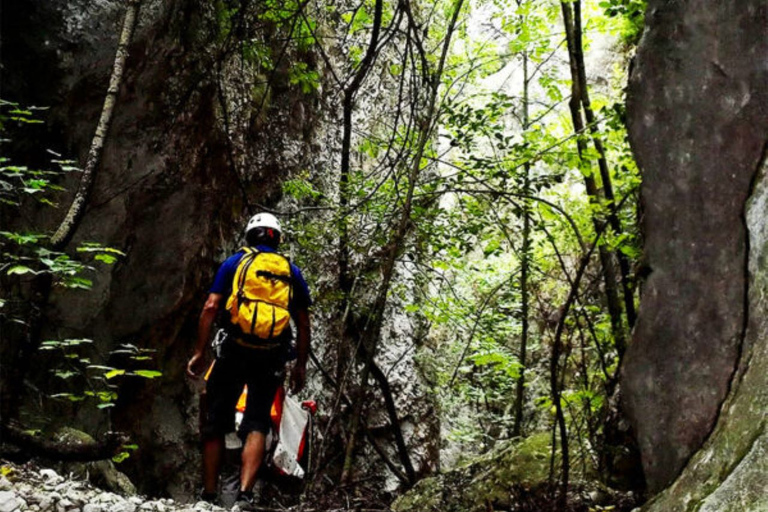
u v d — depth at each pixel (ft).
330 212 33.17
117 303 20.94
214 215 25.22
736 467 10.09
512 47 26.99
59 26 17.70
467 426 39.78
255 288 14.39
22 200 17.04
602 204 22.35
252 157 27.86
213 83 23.48
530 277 31.19
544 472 21.75
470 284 34.55
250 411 14.48
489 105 22.26
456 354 37.73
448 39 21.02
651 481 13.41
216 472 14.70
